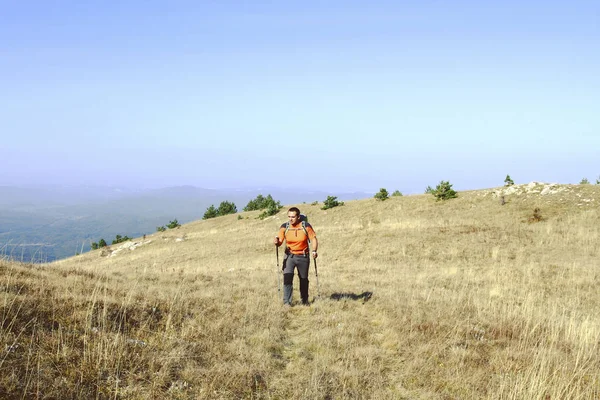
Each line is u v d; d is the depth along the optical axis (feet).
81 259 130.21
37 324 18.43
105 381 15.61
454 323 27.35
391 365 20.67
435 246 76.79
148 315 23.12
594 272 52.06
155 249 123.34
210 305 27.86
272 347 21.85
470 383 18.88
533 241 78.02
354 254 77.30
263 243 101.86
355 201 163.63
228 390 16.37
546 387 17.67
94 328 19.34
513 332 26.07
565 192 112.47
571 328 26.63
